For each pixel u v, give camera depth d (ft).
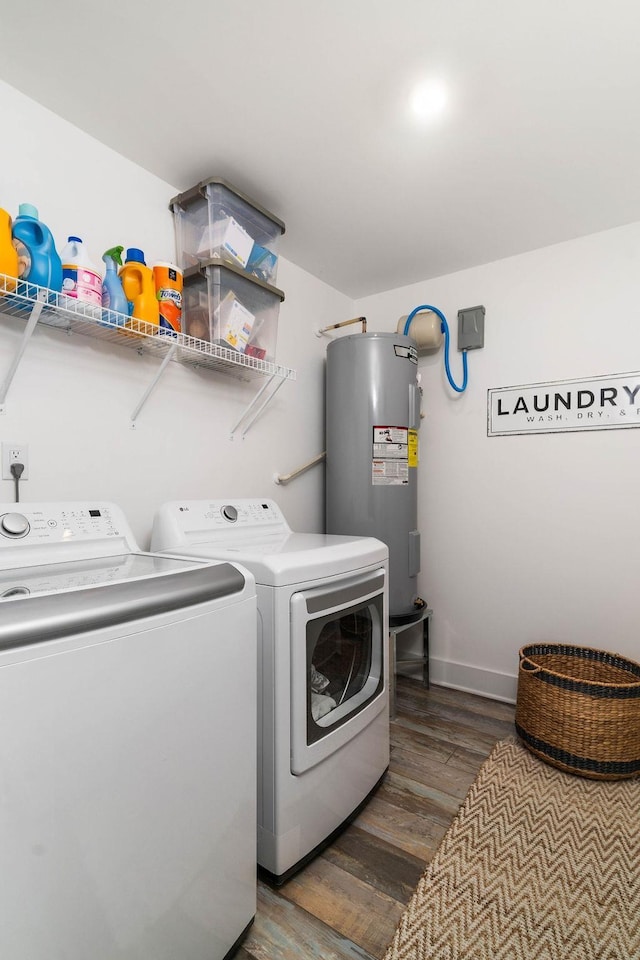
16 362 4.04
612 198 6.16
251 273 5.77
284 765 3.92
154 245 5.55
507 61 4.10
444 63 4.12
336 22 3.74
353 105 4.59
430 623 8.52
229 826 3.30
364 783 4.99
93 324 4.49
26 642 2.16
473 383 8.09
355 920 3.71
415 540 7.50
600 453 7.02
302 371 8.08
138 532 5.36
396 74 4.24
